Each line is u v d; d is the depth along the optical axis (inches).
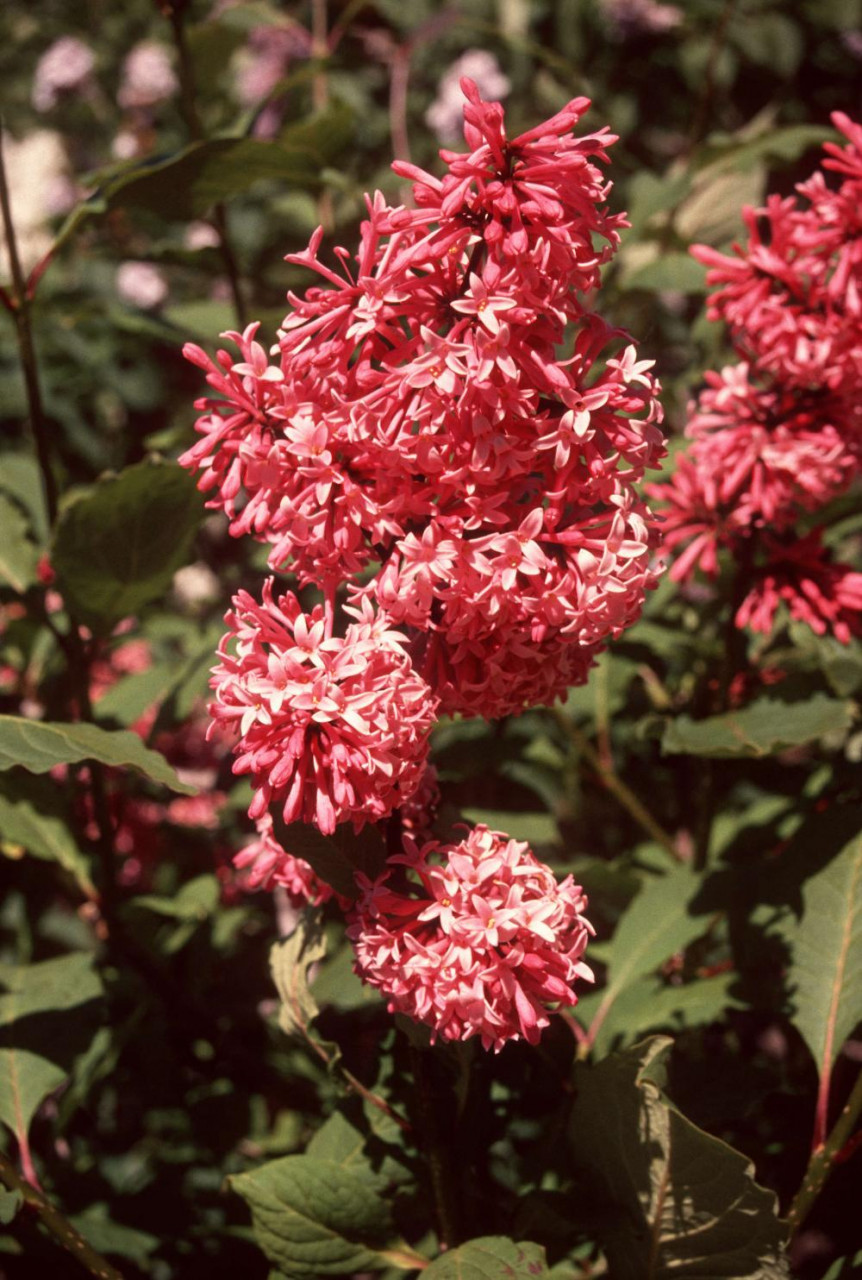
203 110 45.4
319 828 20.0
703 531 26.4
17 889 35.3
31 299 28.6
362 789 19.6
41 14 78.3
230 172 29.1
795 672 29.4
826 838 26.0
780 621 31.5
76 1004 27.0
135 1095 32.9
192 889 32.9
